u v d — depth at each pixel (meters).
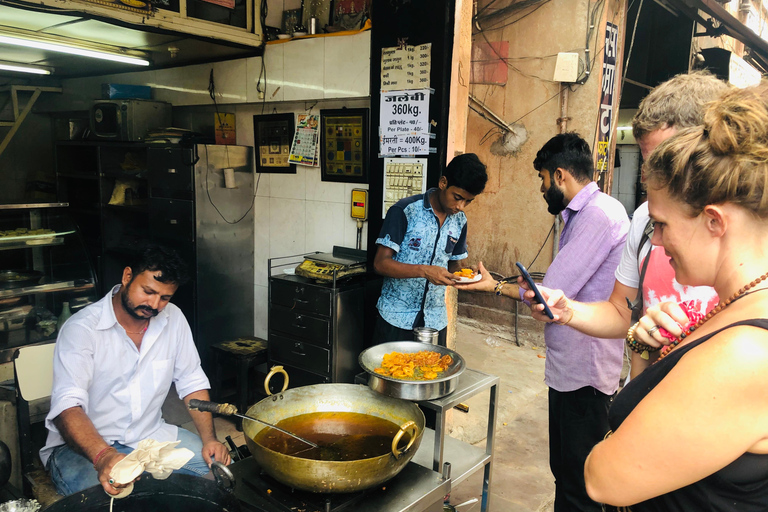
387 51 3.04
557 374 2.04
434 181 2.97
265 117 3.81
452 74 2.89
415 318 2.69
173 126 4.60
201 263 3.75
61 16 2.93
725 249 0.76
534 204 4.80
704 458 0.71
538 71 4.64
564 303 1.59
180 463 1.40
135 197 4.75
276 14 3.70
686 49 5.72
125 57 3.97
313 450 1.62
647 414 0.75
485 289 2.25
